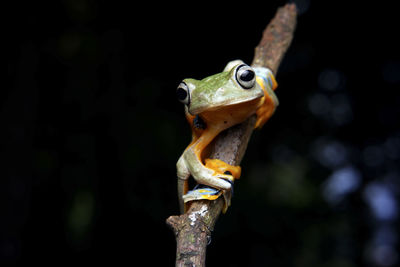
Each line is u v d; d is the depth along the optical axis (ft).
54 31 27.63
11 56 25.29
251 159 29.76
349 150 33.42
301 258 28.53
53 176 28.50
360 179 33.14
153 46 28.50
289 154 32.53
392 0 27.86
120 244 26.66
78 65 28.68
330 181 32.37
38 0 25.90
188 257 6.56
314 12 28.94
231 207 26.86
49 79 28.48
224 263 26.23
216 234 25.94
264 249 27.30
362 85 31.22
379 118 32.14
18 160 25.08
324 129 32.40
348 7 28.45
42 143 28.66
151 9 27.63
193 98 7.66
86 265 27.12
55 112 28.73
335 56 30.30
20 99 25.45
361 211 32.55
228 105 7.43
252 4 26.91
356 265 31.19
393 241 32.37
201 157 8.23
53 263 26.94
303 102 31.60
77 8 27.76
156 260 26.27
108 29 28.50
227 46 27.96
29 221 27.12
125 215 26.76
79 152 28.50
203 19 27.66
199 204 7.23
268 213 28.04
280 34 10.99
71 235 27.99
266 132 30.99
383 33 29.22
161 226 26.27
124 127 27.68
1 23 24.82
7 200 24.50
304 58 31.01
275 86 9.85
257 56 10.55
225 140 8.26
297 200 30.73
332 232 30.66
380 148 33.27
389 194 33.24
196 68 28.63
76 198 28.17
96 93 28.78
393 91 31.24
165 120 27.48
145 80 28.76
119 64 28.71
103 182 27.50
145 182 26.40
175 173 26.22
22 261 25.70
